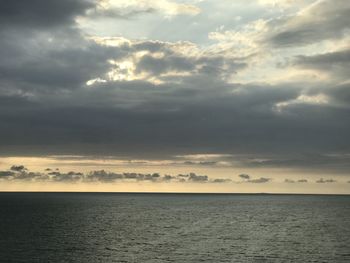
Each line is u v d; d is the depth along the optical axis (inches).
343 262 2509.8
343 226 4635.8
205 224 4862.2
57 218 5418.3
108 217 5772.6
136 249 2908.5
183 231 4074.8
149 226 4525.1
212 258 2596.0
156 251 2834.6
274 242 3302.2
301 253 2797.7
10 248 2851.9
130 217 5856.3
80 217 5674.2
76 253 2719.0
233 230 4205.2
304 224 4899.1
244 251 2856.8
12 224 4495.6
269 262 2492.6
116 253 2738.7
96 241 3272.6
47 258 2532.0
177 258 2583.7
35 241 3211.1
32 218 5329.7
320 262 2503.7
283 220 5492.1
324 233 3949.3
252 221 5324.8
